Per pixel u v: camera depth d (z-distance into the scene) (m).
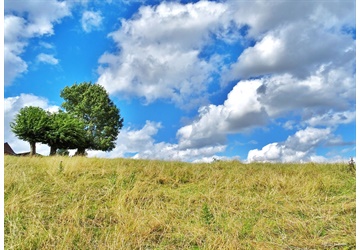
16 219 5.41
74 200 6.39
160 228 5.50
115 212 5.95
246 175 8.61
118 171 8.34
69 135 23.03
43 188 6.95
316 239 5.00
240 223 5.67
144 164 9.69
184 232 5.41
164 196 6.95
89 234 5.16
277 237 5.26
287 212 6.12
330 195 7.02
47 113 23.39
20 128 21.25
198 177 8.48
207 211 5.76
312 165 9.88
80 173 8.20
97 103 31.62
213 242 4.91
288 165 10.25
